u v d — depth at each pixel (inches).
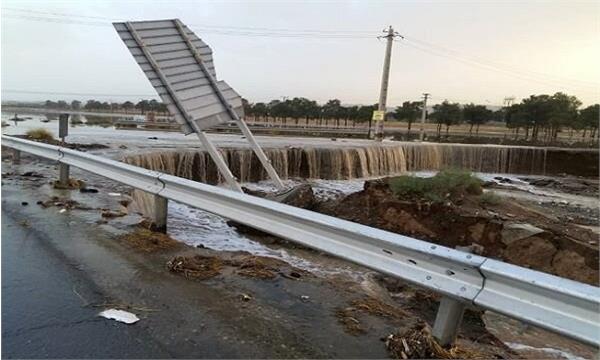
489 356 131.5
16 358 108.6
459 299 112.5
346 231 138.2
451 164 1395.2
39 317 130.0
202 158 759.7
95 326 125.8
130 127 1750.7
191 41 444.8
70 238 209.0
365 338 126.1
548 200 892.0
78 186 344.5
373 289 201.0
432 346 117.5
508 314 103.0
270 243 310.7
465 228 461.1
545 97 2997.0
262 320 134.2
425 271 121.8
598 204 889.5
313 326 132.1
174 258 180.9
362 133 1980.8
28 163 471.2
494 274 106.3
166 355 112.6
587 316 92.0
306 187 512.7
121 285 156.0
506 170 1497.3
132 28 402.3
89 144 828.0
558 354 196.9
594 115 2898.6
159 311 137.2
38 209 264.2
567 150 1530.5
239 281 164.9
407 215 489.7
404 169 1221.7
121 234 218.5
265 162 474.0
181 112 408.5
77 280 158.9
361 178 1025.5
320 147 1000.9
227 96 450.6
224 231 315.6
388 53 1756.9
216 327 128.4
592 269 402.9
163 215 233.5
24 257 180.1
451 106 3137.3
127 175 255.0
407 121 3412.9
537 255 423.8
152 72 404.5
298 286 164.4
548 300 98.4
